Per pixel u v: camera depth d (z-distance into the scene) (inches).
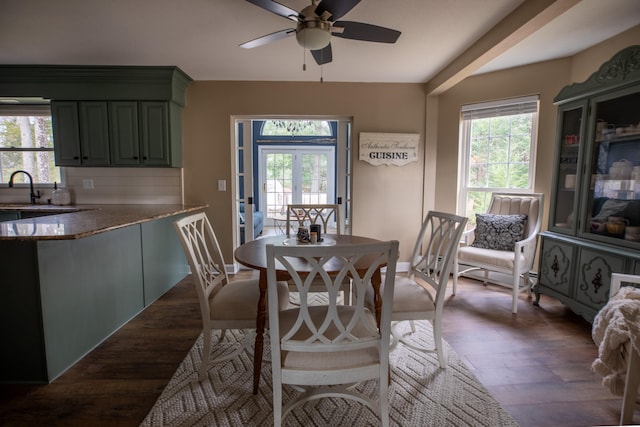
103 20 91.0
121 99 132.5
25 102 150.1
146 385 69.7
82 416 60.5
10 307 68.6
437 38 101.4
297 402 56.4
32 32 97.9
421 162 149.9
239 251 76.3
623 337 53.2
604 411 62.7
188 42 105.3
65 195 145.7
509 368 76.6
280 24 93.3
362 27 74.0
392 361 79.3
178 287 134.2
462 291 128.9
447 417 60.7
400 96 146.8
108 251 91.7
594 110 92.3
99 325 87.5
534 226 120.5
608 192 90.1
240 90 144.4
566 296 100.8
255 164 306.8
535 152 131.0
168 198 149.0
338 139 157.8
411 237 152.3
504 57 123.1
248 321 68.4
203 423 59.1
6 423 58.7
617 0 85.2
